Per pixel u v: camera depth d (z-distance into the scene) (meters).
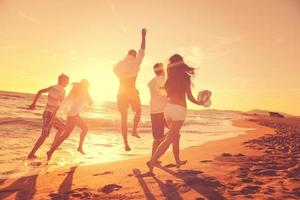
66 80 6.82
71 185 4.23
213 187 3.76
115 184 4.04
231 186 3.77
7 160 6.37
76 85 6.54
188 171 4.75
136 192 3.67
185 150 8.00
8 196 3.72
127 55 5.45
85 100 6.61
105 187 3.92
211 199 3.26
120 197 3.49
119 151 8.34
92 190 3.86
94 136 12.12
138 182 4.18
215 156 6.62
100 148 8.88
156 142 5.80
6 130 11.89
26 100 44.91
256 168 4.86
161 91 4.91
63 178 4.71
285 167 4.93
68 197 3.56
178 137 4.96
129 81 5.46
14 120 15.04
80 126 6.71
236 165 5.28
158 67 5.60
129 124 18.81
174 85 4.61
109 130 14.91
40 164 6.05
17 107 26.83
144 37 5.45
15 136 10.48
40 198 3.59
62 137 6.45
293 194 3.33
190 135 13.91
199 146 8.95
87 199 3.47
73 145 9.23
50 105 6.73
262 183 3.86
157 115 5.71
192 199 3.29
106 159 6.84
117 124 17.75
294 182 3.83
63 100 6.48
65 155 7.28
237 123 29.72
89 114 27.56
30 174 5.07
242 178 4.17
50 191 3.94
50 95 6.72
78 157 7.07
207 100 4.70
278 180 3.98
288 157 6.11
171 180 4.21
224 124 26.84
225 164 5.43
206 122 29.03
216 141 10.63
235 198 3.25
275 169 4.81
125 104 5.50
